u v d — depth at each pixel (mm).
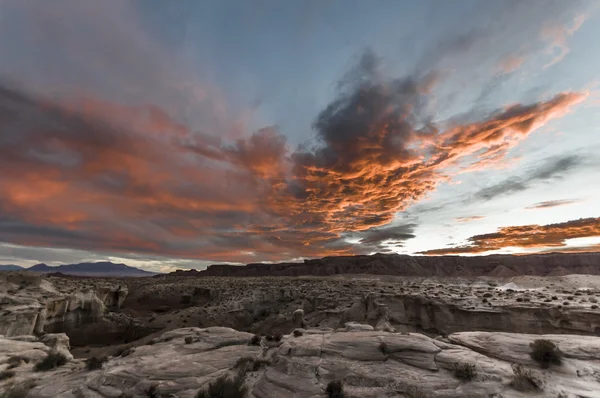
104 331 52906
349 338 19516
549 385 12523
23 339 25844
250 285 90312
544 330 31719
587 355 15164
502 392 12250
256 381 15180
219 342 22141
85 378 16844
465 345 18234
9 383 16859
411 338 19141
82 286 66312
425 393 12391
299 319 38688
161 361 18250
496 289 60844
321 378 14492
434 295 47812
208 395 13391
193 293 89250
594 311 29969
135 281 128375
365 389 13250
